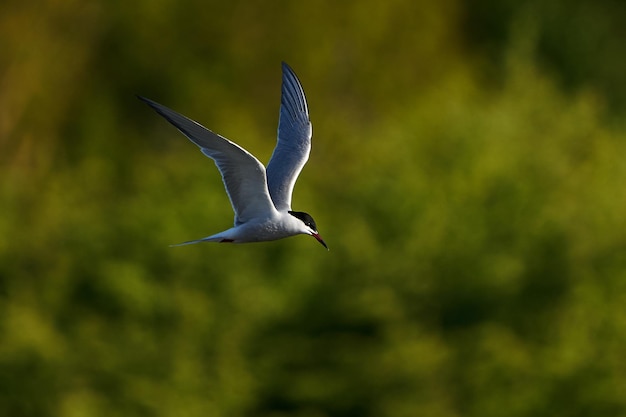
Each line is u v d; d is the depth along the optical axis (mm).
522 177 15547
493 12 26281
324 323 13906
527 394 13297
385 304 13469
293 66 21453
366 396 13352
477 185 15430
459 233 14422
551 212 14820
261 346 13719
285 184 9281
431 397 13086
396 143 16766
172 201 15148
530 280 14367
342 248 14320
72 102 20266
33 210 15766
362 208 15453
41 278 14359
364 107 22000
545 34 28578
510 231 14852
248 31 21344
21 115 19375
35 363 13109
